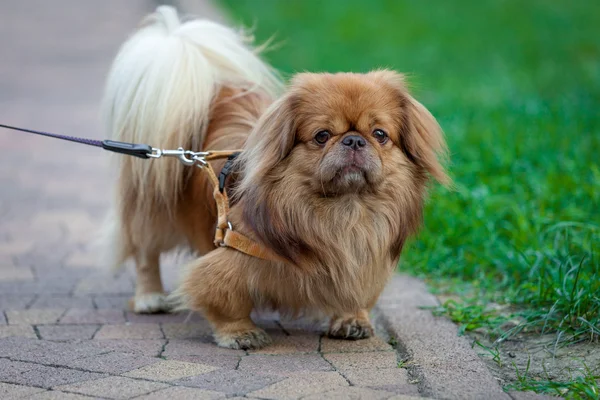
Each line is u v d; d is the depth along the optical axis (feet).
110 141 15.08
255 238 13.84
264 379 12.72
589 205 21.01
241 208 14.26
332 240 13.82
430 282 19.13
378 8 74.59
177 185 16.31
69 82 47.83
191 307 14.92
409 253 20.27
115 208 17.61
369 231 14.07
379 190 13.99
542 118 30.50
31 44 60.18
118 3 81.15
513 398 11.86
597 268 16.53
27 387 12.33
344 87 13.78
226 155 15.33
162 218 16.93
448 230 20.67
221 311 14.66
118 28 67.00
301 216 13.66
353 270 14.03
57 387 12.32
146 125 16.39
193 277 14.70
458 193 22.49
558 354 14.21
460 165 24.73
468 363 13.57
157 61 16.62
